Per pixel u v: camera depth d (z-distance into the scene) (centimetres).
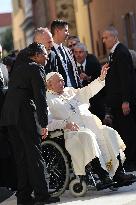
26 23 12925
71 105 2467
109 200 2248
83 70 3116
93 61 3128
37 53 2288
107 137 2366
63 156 2341
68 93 2498
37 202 2275
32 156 2250
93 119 2436
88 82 3081
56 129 2345
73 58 2856
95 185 2322
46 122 2234
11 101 2277
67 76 2758
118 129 2933
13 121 2266
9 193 2562
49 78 2464
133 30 5416
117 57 2862
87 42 7075
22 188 2306
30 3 12350
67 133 2333
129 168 2883
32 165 2253
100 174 2325
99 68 3127
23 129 2256
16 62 2331
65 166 2342
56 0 7881
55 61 2736
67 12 7781
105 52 6216
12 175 2481
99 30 6481
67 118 2448
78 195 2355
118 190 2448
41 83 2244
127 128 2917
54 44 2762
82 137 2305
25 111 2258
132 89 2892
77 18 7544
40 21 10688
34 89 2242
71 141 2309
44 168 2262
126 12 5522
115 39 2881
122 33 5684
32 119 2258
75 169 2303
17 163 2306
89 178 2381
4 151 2453
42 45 2314
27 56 2302
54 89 2464
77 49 3086
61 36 2753
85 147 2292
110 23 6044
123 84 2847
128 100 2856
